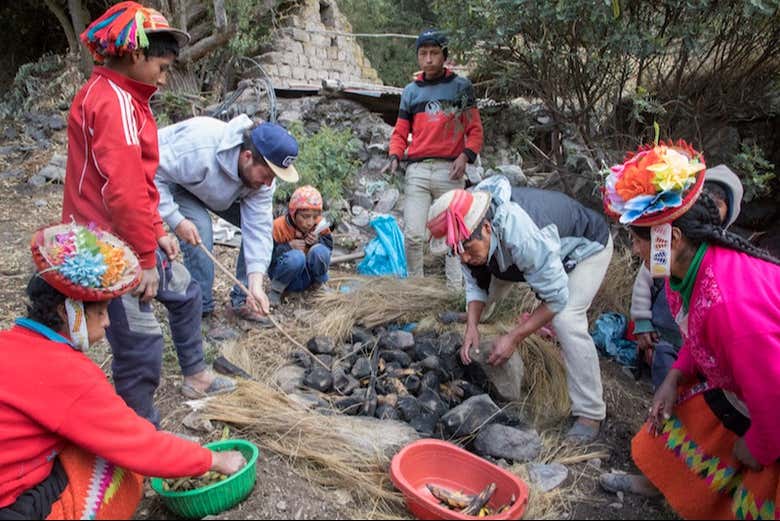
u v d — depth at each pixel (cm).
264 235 337
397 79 1534
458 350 346
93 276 200
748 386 196
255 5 820
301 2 978
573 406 299
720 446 223
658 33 370
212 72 846
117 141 226
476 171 542
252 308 323
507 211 261
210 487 213
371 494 243
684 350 244
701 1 342
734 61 405
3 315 373
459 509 232
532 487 250
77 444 206
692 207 211
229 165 315
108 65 238
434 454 253
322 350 350
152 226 237
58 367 202
